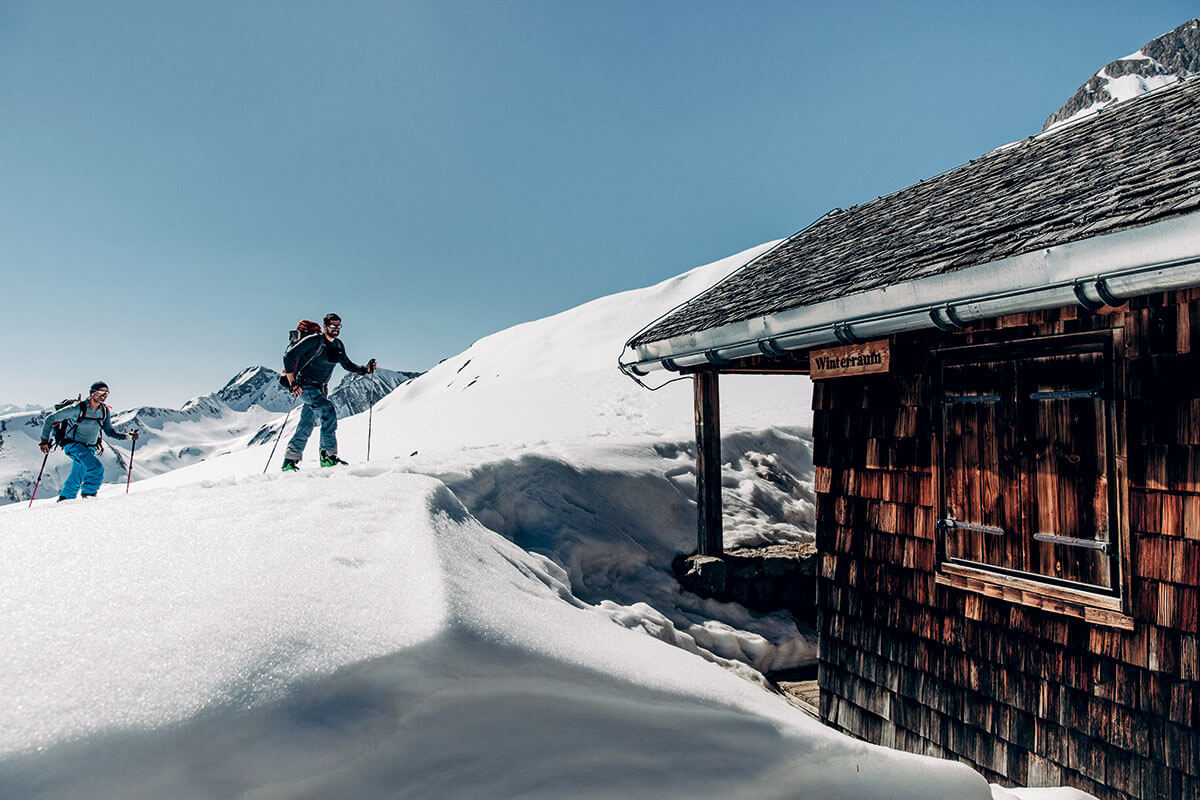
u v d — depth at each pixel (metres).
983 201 5.08
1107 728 3.36
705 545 7.48
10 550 2.34
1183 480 3.08
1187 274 2.68
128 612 1.72
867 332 4.41
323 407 7.04
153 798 1.16
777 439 11.98
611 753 1.55
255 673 1.41
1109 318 3.39
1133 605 3.25
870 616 4.87
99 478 7.27
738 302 6.48
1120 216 2.98
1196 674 3.01
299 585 1.96
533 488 7.25
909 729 4.50
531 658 1.67
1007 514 3.89
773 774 1.67
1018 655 3.83
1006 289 3.37
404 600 1.88
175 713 1.28
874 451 4.90
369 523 2.81
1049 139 6.16
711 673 2.23
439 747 1.41
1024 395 3.82
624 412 26.09
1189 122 4.13
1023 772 3.76
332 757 1.29
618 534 7.29
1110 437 3.37
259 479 5.45
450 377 101.75
